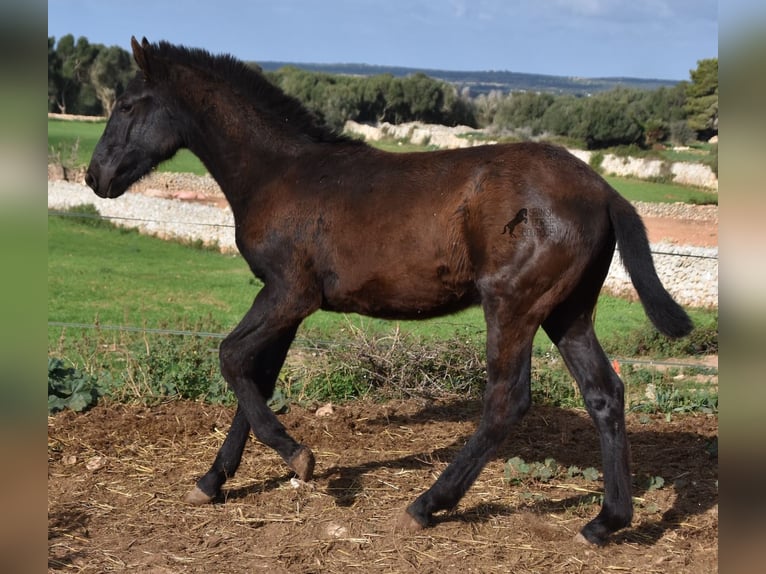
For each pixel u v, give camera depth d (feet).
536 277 11.87
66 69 148.25
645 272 11.71
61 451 16.37
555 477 15.37
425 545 12.39
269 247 13.42
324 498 14.26
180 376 20.17
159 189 72.38
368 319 27.73
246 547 12.41
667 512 13.79
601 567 11.81
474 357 21.07
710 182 98.78
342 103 154.40
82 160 78.38
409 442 17.28
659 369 24.99
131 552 12.20
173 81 14.28
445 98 163.02
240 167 13.99
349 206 12.96
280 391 19.58
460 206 12.28
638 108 147.95
